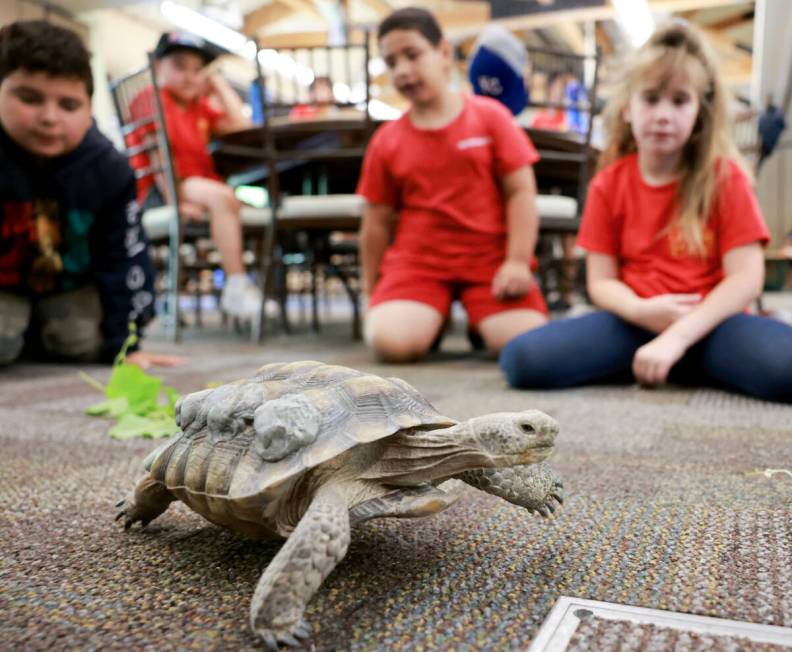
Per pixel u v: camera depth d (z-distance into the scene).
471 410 1.77
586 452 1.34
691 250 2.15
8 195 2.44
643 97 2.07
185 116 3.76
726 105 2.10
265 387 0.81
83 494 1.12
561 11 6.66
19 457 1.35
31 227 2.53
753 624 0.66
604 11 6.54
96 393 2.16
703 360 2.08
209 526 0.96
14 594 0.75
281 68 8.27
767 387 1.84
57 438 1.52
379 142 2.83
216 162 3.85
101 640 0.65
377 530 0.93
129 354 2.77
